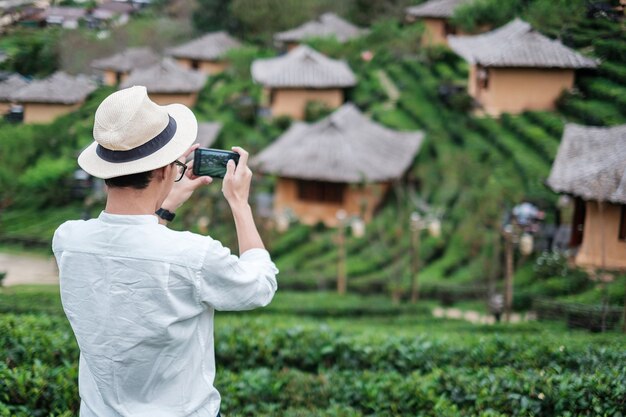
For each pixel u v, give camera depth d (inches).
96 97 691.4
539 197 964.0
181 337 96.0
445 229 1010.7
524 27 1157.7
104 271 95.4
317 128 1267.2
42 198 824.3
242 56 1923.0
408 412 215.5
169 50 1764.3
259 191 1232.8
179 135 99.7
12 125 699.4
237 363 269.4
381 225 1078.4
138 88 97.7
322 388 236.5
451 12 1755.7
